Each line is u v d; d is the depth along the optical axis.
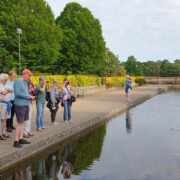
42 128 7.57
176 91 34.75
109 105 14.30
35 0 24.77
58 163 5.30
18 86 5.46
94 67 33.97
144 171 4.77
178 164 5.14
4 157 4.89
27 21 22.98
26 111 5.73
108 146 6.61
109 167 5.01
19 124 5.59
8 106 6.24
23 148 5.48
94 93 25.56
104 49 34.25
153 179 4.39
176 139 7.34
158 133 8.19
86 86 25.48
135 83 49.12
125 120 10.77
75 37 30.95
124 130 8.69
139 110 14.06
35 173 4.75
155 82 68.12
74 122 8.74
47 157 5.71
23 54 23.55
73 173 4.71
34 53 23.72
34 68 24.55
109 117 11.59
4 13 22.30
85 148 6.43
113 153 5.96
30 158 5.65
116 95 22.38
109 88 32.03
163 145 6.67
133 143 6.90
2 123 6.32
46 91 8.17
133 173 4.68
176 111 13.62
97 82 29.44
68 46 30.83
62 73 33.88
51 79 20.48
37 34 23.33
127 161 5.36
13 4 22.50
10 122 7.23
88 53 31.91
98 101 16.81
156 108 14.95
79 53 31.17
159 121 10.51
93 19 32.94
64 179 4.45
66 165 5.16
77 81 24.53
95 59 33.19
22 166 5.13
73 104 14.93
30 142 5.89
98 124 9.86
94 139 7.40
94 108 12.91
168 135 7.89
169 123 10.03
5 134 6.41
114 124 9.84
